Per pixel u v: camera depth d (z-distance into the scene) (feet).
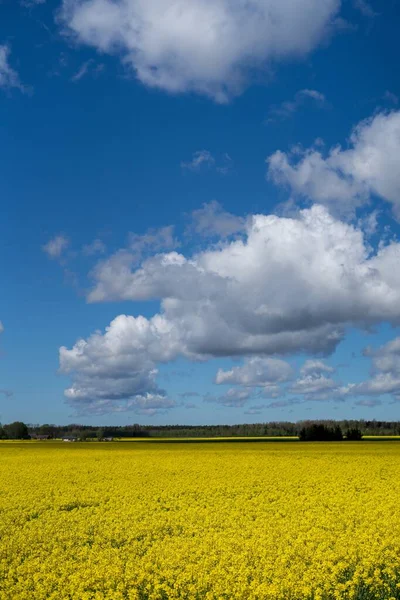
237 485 83.87
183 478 93.71
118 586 35.45
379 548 41.52
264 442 246.27
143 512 62.23
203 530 53.26
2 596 35.45
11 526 56.54
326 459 131.13
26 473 106.93
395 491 76.74
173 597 34.55
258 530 50.57
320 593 34.12
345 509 61.16
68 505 70.44
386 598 34.17
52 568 40.68
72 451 184.55
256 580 35.32
